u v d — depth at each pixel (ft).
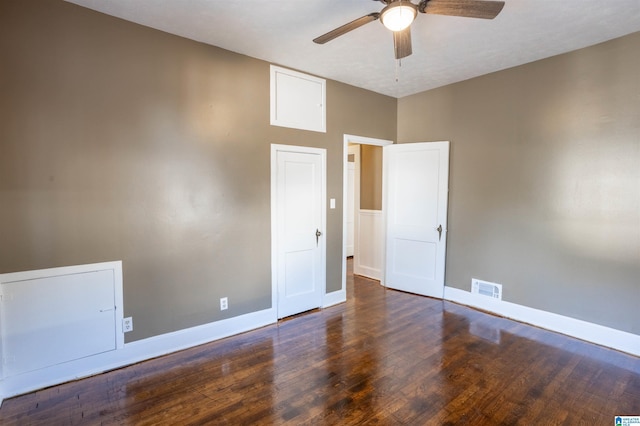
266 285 11.44
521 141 11.57
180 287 9.61
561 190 10.68
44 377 7.75
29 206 7.47
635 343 9.36
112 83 8.35
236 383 7.94
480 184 12.78
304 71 12.08
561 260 10.75
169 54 9.18
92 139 8.14
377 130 14.70
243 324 10.90
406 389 7.67
